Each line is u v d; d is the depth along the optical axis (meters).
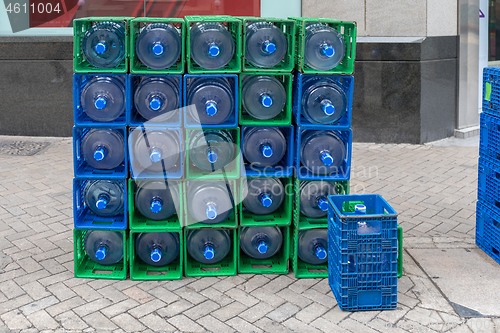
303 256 4.64
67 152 8.23
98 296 4.21
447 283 4.41
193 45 4.14
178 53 4.16
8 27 8.53
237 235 4.59
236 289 4.35
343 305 3.99
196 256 4.60
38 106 8.84
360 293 4.00
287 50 4.34
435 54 8.67
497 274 4.56
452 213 6.05
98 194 4.40
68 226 5.61
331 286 4.32
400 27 8.41
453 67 9.07
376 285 3.98
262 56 4.22
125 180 4.30
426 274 4.57
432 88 8.80
